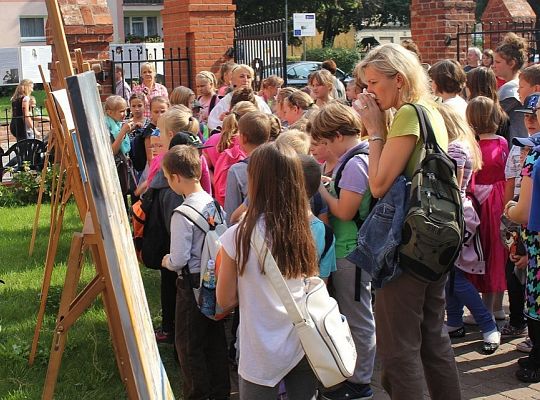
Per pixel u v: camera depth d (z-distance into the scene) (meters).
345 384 4.92
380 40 51.00
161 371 3.66
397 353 3.99
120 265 3.01
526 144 4.73
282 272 3.46
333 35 47.75
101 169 3.00
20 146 12.59
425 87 4.12
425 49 12.77
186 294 4.84
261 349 3.48
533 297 5.02
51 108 4.93
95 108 3.16
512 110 6.65
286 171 3.47
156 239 5.46
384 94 4.08
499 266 5.87
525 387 5.16
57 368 3.82
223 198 6.05
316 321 3.48
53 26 3.85
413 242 3.84
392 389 4.05
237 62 12.99
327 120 4.77
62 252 8.79
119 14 44.53
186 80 12.98
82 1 11.92
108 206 2.99
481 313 5.73
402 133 3.93
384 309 4.01
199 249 4.79
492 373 5.39
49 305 6.78
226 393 5.06
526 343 5.73
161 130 6.17
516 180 5.56
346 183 4.62
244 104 6.19
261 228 3.47
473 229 5.68
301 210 3.50
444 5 12.36
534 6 29.64
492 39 13.28
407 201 3.92
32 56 25.48
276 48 12.19
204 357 4.95
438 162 3.92
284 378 3.62
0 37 40.47
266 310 3.50
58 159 7.66
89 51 11.90
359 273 4.80
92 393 5.20
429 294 4.10
